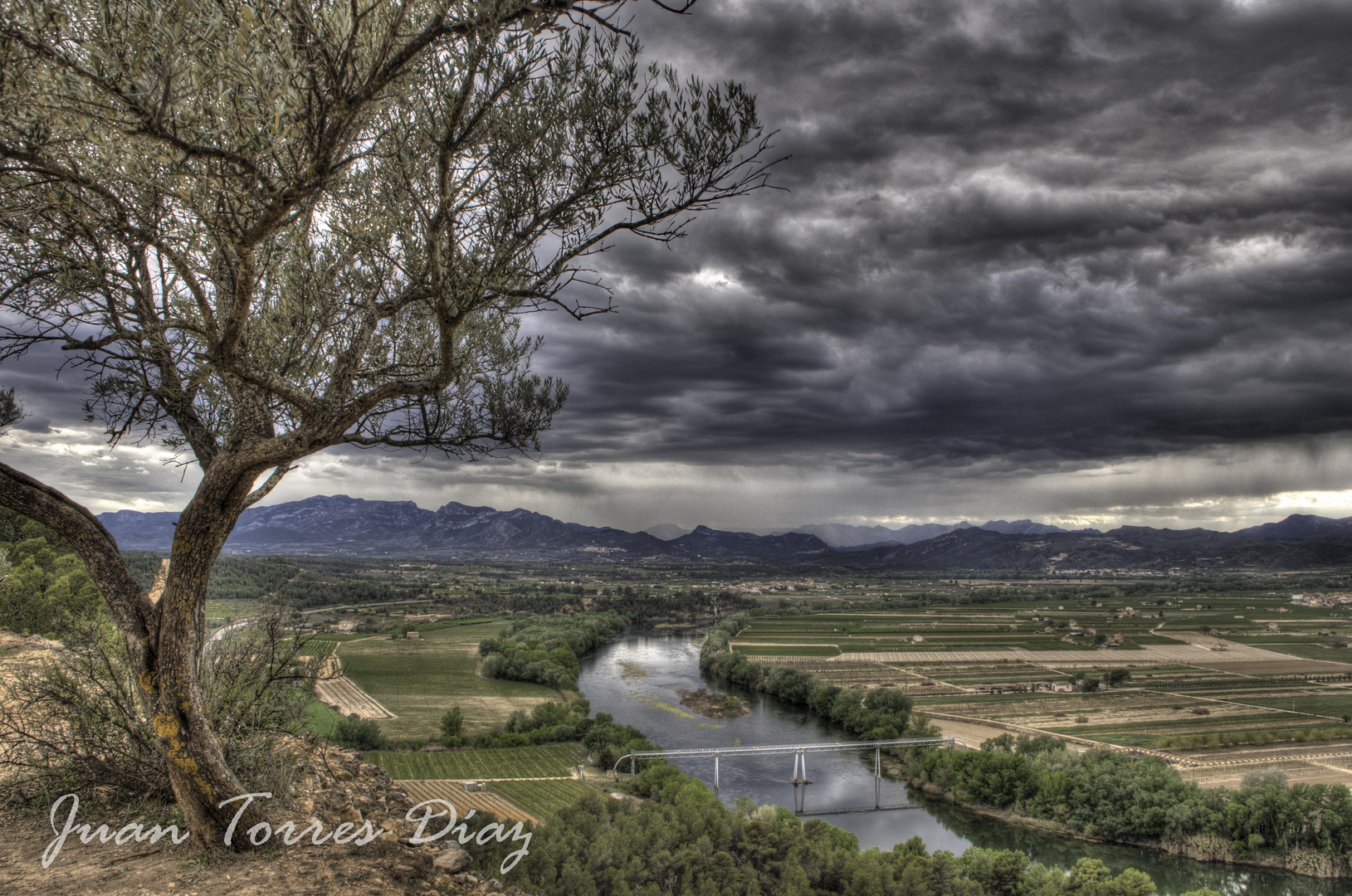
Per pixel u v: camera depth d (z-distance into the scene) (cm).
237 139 564
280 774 942
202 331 674
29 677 971
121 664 946
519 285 788
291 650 1053
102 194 648
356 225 823
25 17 535
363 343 785
